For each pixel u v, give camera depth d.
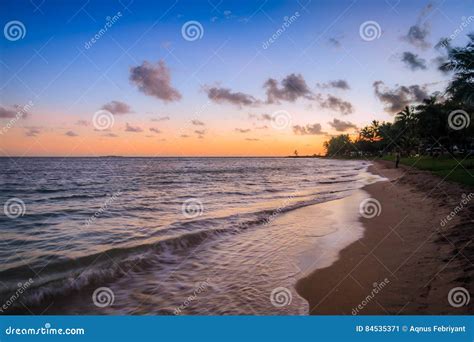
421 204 13.81
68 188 27.58
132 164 91.56
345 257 7.65
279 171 58.38
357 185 26.84
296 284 6.26
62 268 7.17
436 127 40.47
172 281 6.55
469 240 7.41
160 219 13.20
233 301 5.62
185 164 97.31
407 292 5.45
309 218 12.73
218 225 11.57
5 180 36.16
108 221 12.90
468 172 23.09
